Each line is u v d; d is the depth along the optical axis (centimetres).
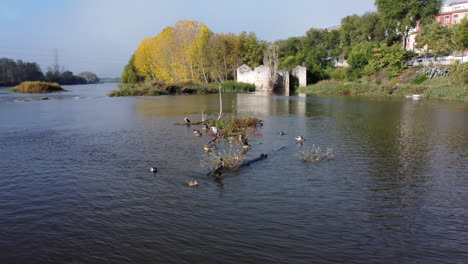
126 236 1009
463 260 883
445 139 2320
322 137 2423
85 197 1306
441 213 1158
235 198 1284
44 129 2864
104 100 6084
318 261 877
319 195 1314
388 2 7981
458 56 7025
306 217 1125
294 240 979
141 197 1299
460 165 1706
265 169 1647
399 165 1712
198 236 1003
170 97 6688
